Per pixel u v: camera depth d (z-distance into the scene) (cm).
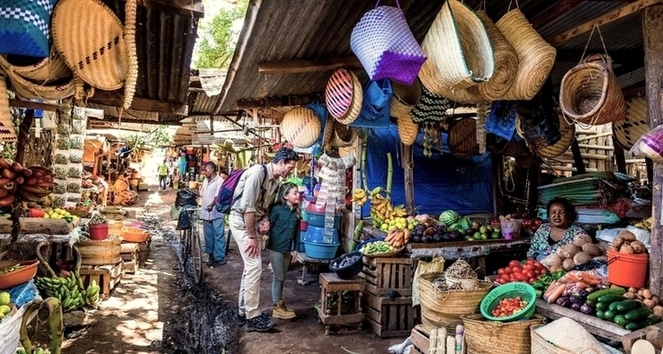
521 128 378
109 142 1530
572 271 312
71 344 408
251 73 434
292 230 464
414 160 659
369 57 252
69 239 461
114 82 269
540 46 257
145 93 584
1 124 273
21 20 199
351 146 557
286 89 521
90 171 1356
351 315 429
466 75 241
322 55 391
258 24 311
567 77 263
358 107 366
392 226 496
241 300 447
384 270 435
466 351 287
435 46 254
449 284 319
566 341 229
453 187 675
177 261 786
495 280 360
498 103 386
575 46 431
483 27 250
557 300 284
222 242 726
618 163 582
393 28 249
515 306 285
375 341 413
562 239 390
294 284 603
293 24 316
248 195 425
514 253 513
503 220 489
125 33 253
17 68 251
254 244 430
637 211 475
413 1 303
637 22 366
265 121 801
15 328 223
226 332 454
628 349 225
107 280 537
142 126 1141
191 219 712
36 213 490
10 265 371
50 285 430
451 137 582
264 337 417
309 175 847
